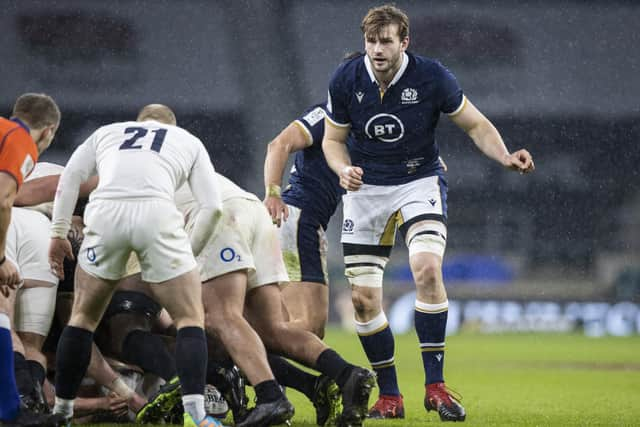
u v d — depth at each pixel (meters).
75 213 20.39
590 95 111.69
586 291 92.06
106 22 110.62
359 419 16.45
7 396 15.55
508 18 114.62
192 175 16.56
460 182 100.62
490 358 51.50
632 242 100.19
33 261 18.50
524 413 23.44
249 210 18.42
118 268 15.80
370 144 21.75
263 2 114.38
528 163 20.53
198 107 109.31
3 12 108.94
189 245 15.97
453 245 99.12
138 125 16.81
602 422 21.08
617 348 61.34
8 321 15.73
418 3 114.06
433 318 21.16
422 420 21.27
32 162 15.55
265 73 111.38
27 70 107.88
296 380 18.69
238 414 18.33
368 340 21.81
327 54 112.81
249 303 18.52
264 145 108.44
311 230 23.25
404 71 21.14
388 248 22.33
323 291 23.14
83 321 16.08
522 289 90.94
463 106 21.44
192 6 113.75
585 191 104.69
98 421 19.31
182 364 15.27
